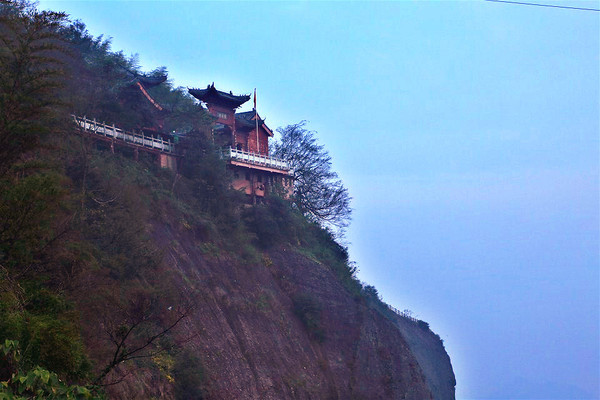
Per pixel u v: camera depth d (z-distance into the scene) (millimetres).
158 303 34094
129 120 52156
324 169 74938
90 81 49594
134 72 58844
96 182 36125
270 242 58281
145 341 32219
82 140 36625
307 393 46156
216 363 38844
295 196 73312
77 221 26125
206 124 61531
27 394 11078
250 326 46000
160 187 49188
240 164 62344
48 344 15062
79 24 54406
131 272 32312
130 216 37281
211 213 53188
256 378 41938
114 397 26078
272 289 52969
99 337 24922
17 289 16875
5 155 18812
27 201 17453
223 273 47781
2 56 19859
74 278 22625
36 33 20188
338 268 67250
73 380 16562
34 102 19188
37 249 20734
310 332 53312
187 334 37594
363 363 56219
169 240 44469
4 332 14367
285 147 75312
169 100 64438
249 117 73562
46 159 27641
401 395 57781
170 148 55750
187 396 33219
